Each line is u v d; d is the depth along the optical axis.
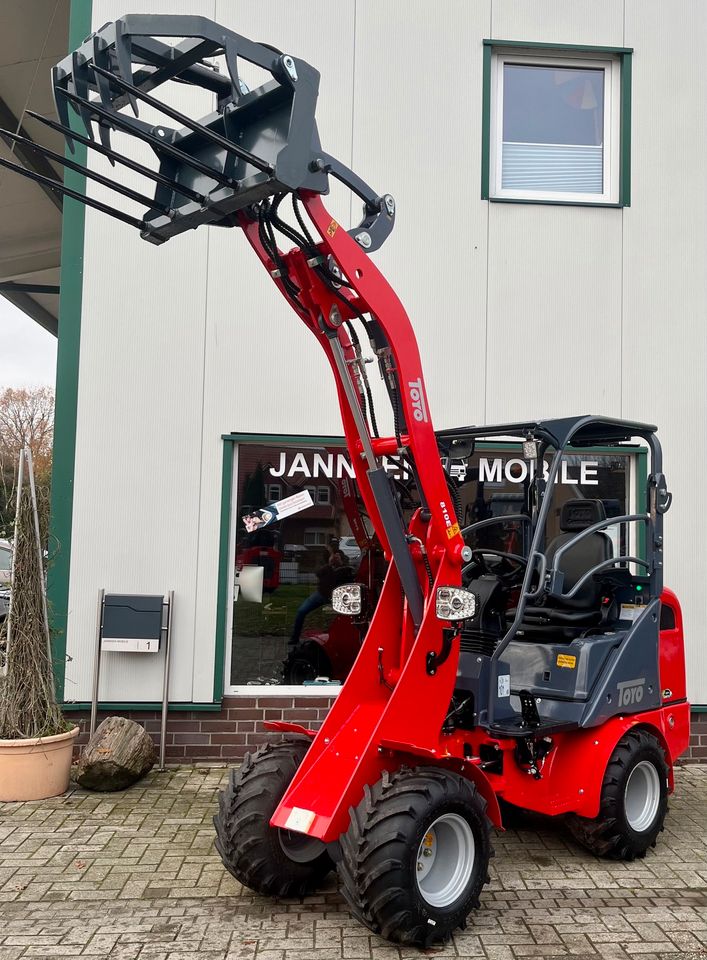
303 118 3.26
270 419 6.45
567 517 5.24
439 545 3.93
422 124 6.68
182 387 6.40
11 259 11.11
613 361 6.75
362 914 3.47
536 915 3.94
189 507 6.35
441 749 4.27
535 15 6.81
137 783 5.79
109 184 3.20
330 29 6.64
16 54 7.93
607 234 6.80
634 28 6.89
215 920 3.83
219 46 3.05
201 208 3.38
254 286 6.47
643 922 3.87
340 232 3.64
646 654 4.86
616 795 4.50
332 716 3.91
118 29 2.84
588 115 7.03
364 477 4.07
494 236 6.70
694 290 6.85
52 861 4.46
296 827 3.60
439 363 6.61
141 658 6.22
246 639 6.43
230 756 6.29
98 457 6.30
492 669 4.40
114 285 6.39
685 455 6.77
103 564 6.26
